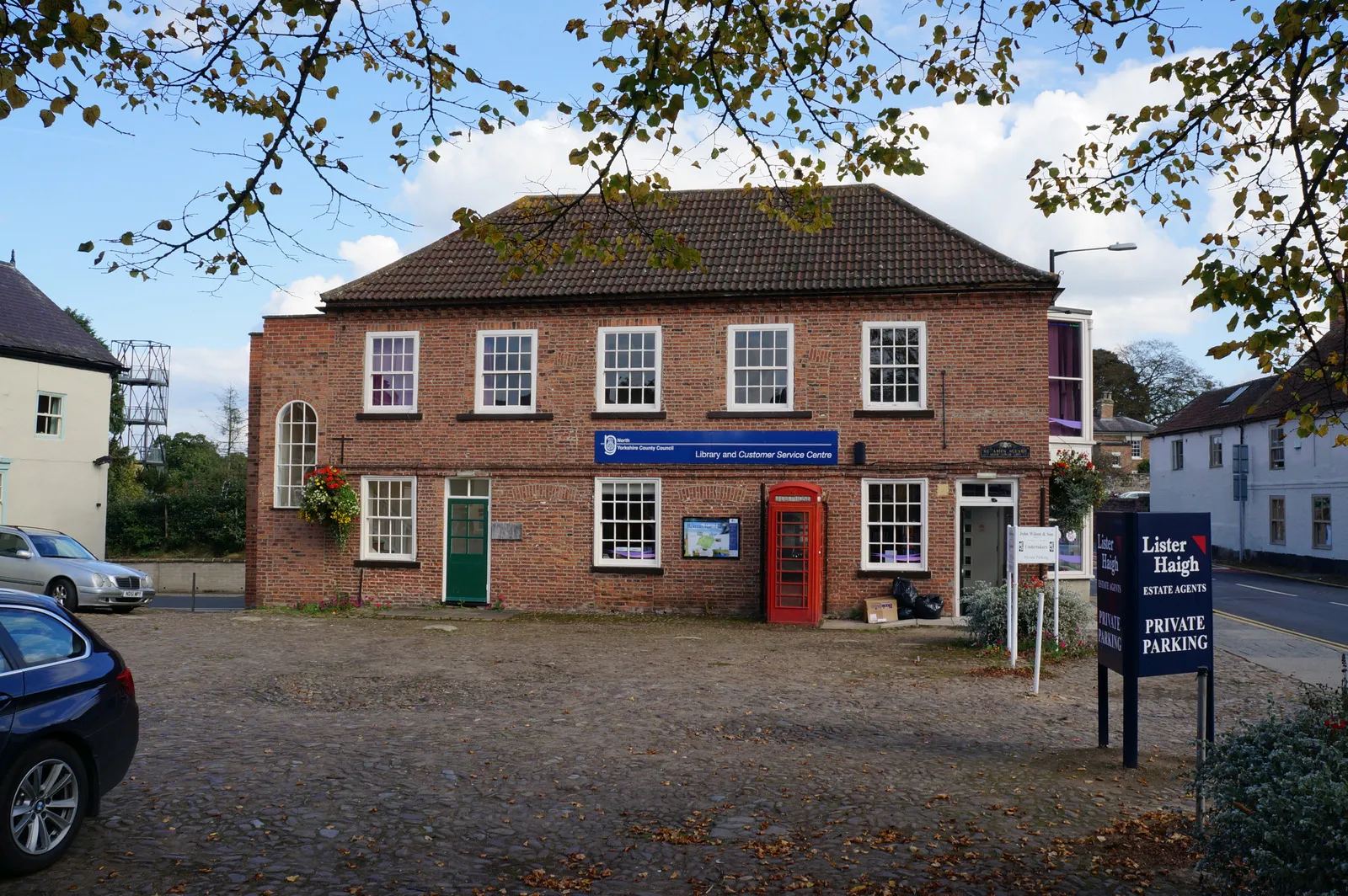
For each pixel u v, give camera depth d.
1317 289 6.52
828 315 20.67
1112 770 8.54
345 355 22.41
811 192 7.98
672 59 7.06
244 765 8.45
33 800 6.02
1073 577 21.62
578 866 6.29
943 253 20.95
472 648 16.16
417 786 7.95
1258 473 42.19
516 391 21.83
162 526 41.88
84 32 5.75
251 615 21.09
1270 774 5.36
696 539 20.95
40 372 33.69
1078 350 22.48
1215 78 6.77
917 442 20.25
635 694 12.09
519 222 7.68
